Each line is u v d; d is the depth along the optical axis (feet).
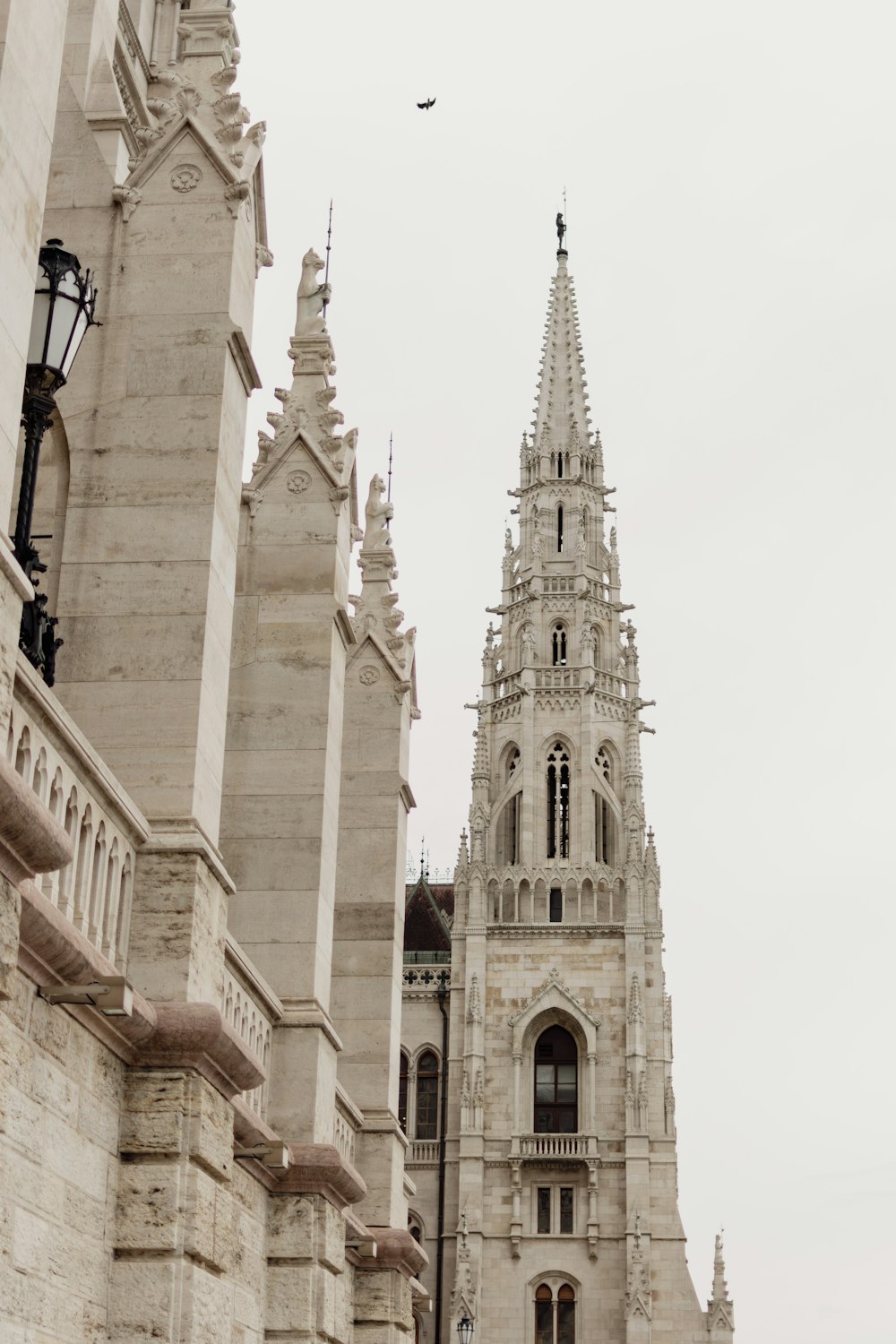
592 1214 242.17
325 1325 69.05
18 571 39.91
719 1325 237.25
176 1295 49.01
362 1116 93.66
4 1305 40.60
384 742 101.71
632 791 273.75
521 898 265.54
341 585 82.28
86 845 49.60
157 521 58.75
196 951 53.98
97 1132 48.06
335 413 84.99
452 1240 244.63
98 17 73.20
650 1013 256.32
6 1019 38.93
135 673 56.95
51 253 48.96
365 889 98.48
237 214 62.75
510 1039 254.27
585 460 308.81
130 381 60.54
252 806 77.10
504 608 294.05
